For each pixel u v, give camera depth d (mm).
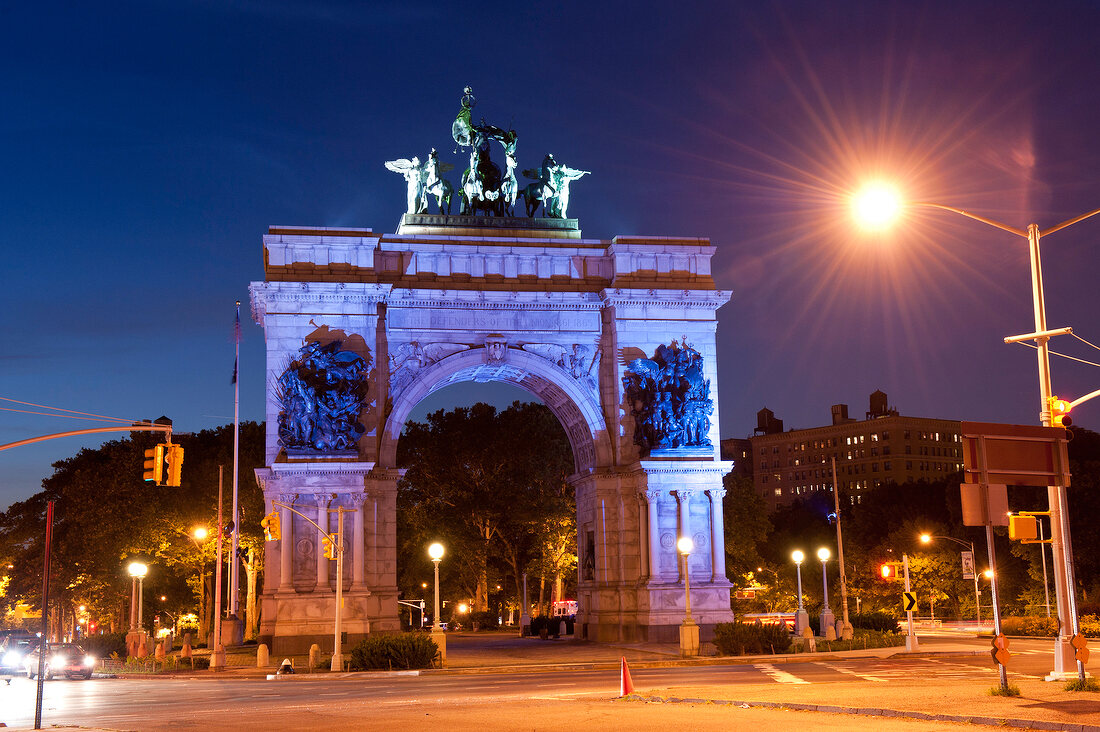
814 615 70750
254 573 94438
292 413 61281
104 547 99000
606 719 24359
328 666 54000
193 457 107125
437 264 66125
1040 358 30844
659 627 63531
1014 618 75188
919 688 28953
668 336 67500
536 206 70188
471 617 120188
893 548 121750
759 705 26188
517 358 66250
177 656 68438
